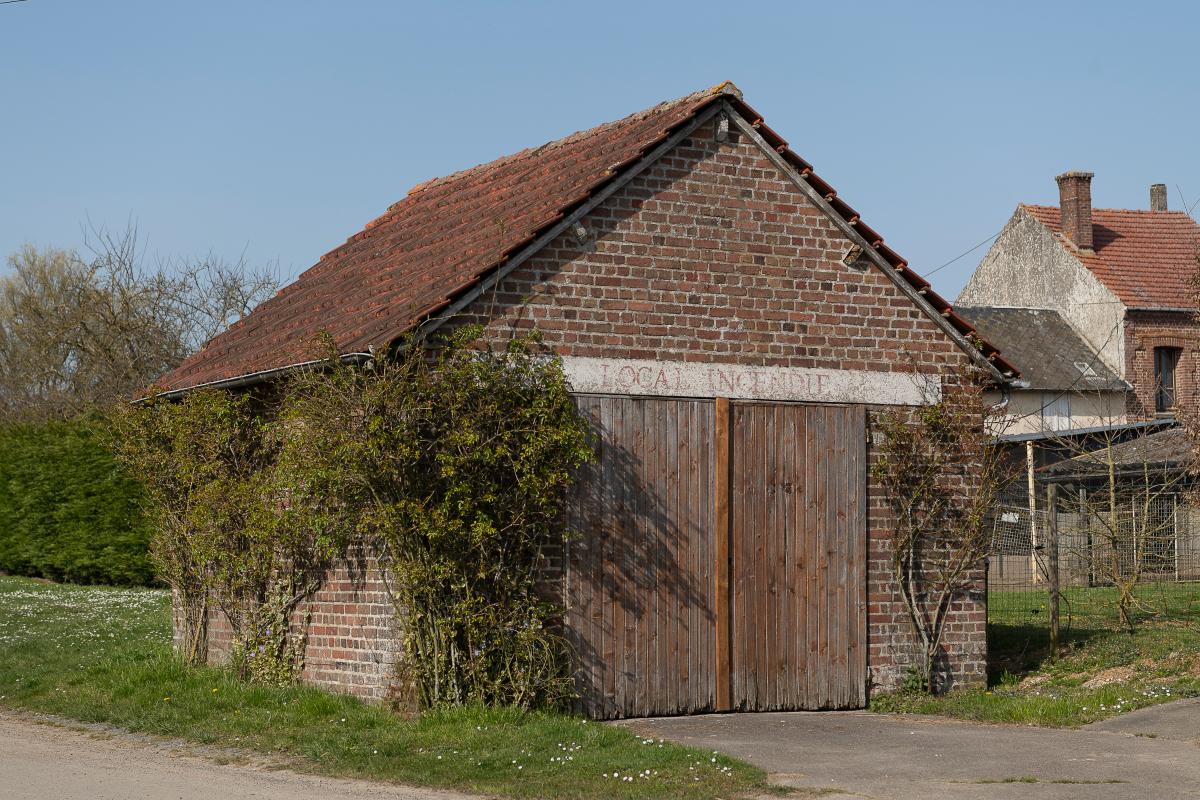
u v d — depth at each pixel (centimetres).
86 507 3158
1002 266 4541
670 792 1001
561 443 1327
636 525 1402
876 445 1543
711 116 1464
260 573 1526
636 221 1423
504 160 2006
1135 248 4338
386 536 1276
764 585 1470
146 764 1120
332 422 1276
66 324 4281
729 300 1466
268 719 1286
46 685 1532
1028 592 2398
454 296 1315
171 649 1744
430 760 1098
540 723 1231
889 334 1555
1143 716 1335
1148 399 4081
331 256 2145
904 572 1555
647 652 1399
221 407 1575
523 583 1318
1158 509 2505
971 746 1210
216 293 4403
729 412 1461
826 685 1493
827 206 1516
